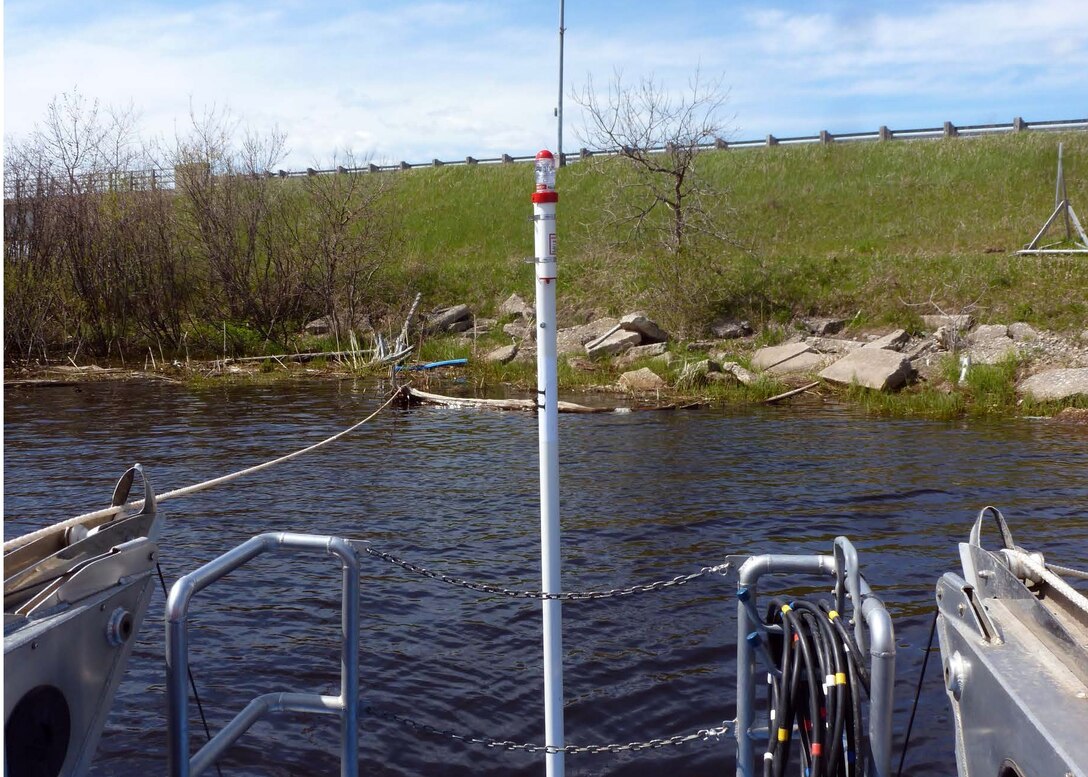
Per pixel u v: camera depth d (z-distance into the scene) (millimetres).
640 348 24125
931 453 13953
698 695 6172
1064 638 3062
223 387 22094
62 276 28516
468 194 39000
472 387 22000
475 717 5906
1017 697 2896
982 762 3270
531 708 6027
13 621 3082
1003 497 11211
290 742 5562
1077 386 18078
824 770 2990
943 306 24125
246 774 5211
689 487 11844
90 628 3424
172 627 3223
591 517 10453
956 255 26891
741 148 38438
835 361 21391
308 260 30766
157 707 5945
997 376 19188
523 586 8250
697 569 8648
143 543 3795
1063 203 26797
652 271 28609
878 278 25750
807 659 3084
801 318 25266
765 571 3484
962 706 3498
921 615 7473
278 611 7562
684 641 7004
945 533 9773
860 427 16359
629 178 34219
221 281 30094
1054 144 34125
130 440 15172
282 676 6406
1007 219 30484
